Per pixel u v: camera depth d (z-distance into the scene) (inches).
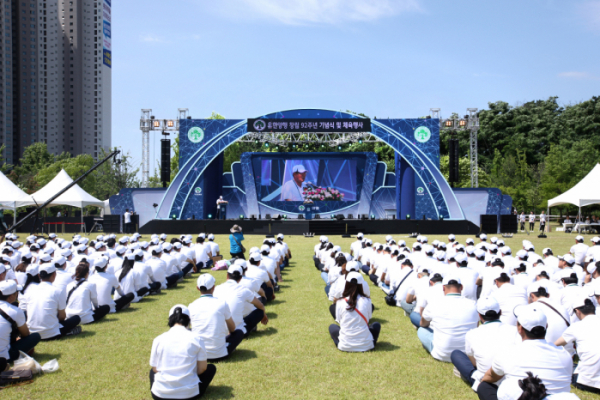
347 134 1503.4
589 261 431.2
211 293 269.3
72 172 2155.5
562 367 177.0
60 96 4544.8
